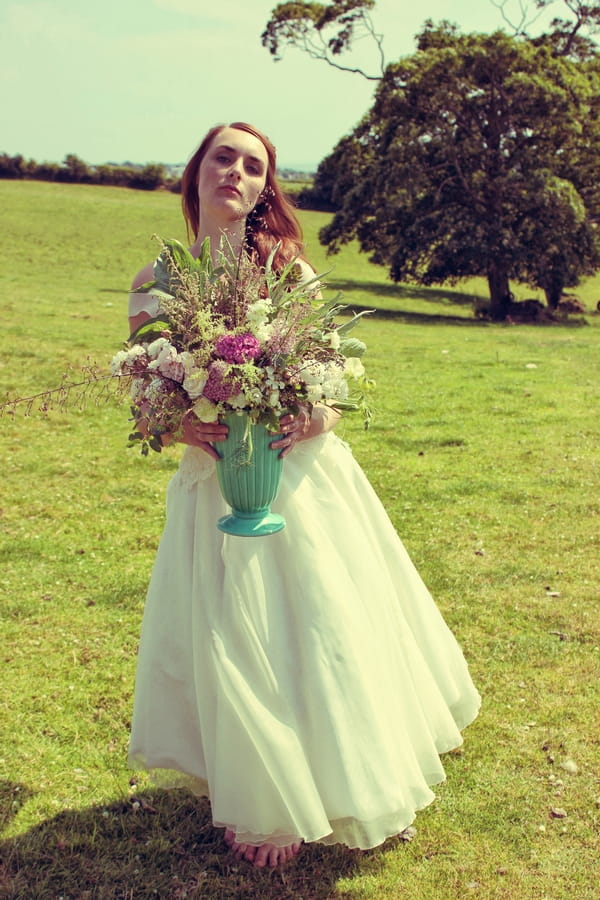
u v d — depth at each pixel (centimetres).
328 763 261
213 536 280
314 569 273
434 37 3219
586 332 2517
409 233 3128
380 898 279
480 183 3123
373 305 3114
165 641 283
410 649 303
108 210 4812
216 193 292
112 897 279
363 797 259
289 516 279
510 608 510
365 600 288
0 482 771
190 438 265
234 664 263
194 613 274
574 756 357
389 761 267
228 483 265
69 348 1385
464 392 1228
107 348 1405
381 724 269
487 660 442
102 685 416
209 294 260
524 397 1192
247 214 303
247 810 261
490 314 3003
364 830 265
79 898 279
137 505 719
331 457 306
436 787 336
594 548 617
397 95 3028
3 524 662
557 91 2920
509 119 3045
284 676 267
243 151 294
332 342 269
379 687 276
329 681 264
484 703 399
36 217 4269
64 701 400
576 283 3122
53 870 291
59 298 2134
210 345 253
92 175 6638
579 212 2973
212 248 299
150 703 285
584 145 3172
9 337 1448
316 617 269
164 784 307
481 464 856
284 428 265
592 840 305
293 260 271
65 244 3625
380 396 1194
